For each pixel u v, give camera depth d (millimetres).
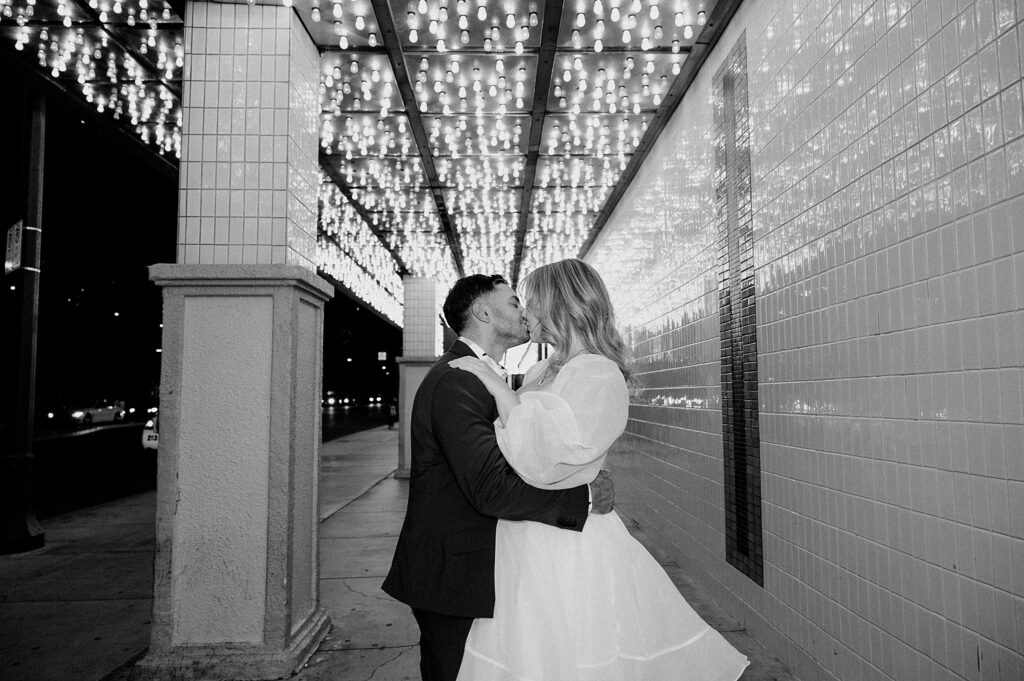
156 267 3402
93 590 4703
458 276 12516
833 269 2807
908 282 2283
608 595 1521
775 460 3410
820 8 2934
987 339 1912
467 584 1553
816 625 2967
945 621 2094
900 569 2334
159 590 3287
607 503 1600
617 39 4207
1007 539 1837
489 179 6832
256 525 3340
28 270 5992
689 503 5047
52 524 7211
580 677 1439
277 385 3400
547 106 5133
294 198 3740
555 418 1458
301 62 3887
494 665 1486
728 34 4133
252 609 3303
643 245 6598
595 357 1600
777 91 3402
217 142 3637
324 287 3887
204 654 3242
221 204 3605
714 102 4402
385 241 9703
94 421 34438
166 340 3412
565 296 1716
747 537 3816
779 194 3369
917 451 2236
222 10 3688
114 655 3500
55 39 4332
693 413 4945
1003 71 1843
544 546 1529
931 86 2160
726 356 4180
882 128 2441
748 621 3805
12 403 5961
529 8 3793
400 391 11711
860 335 2594
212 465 3367
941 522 2113
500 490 1500
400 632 3871
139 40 4316
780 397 3348
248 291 3441
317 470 3898
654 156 6094
